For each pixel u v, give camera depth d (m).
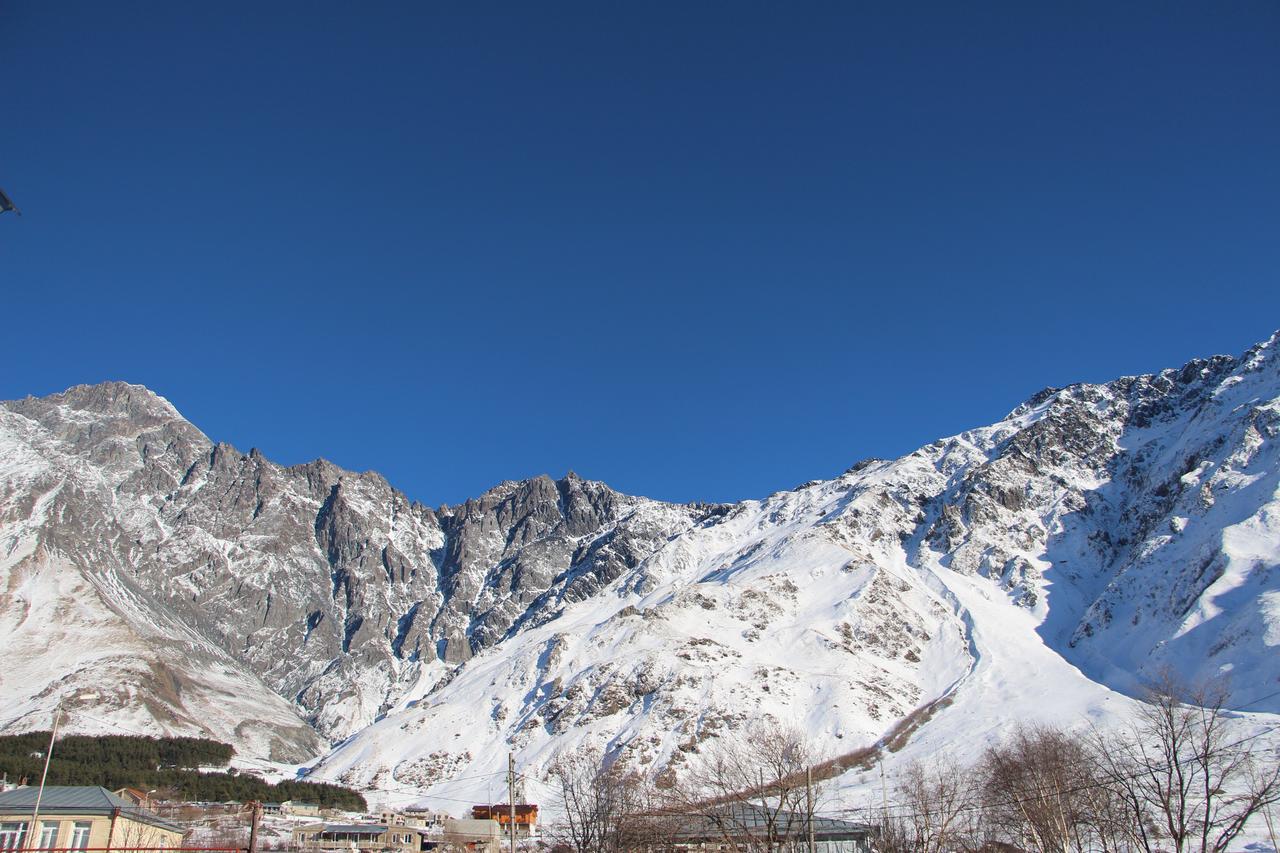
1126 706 159.88
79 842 76.62
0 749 188.62
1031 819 71.19
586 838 82.81
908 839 87.69
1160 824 80.00
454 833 125.69
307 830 123.38
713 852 76.06
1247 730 122.56
